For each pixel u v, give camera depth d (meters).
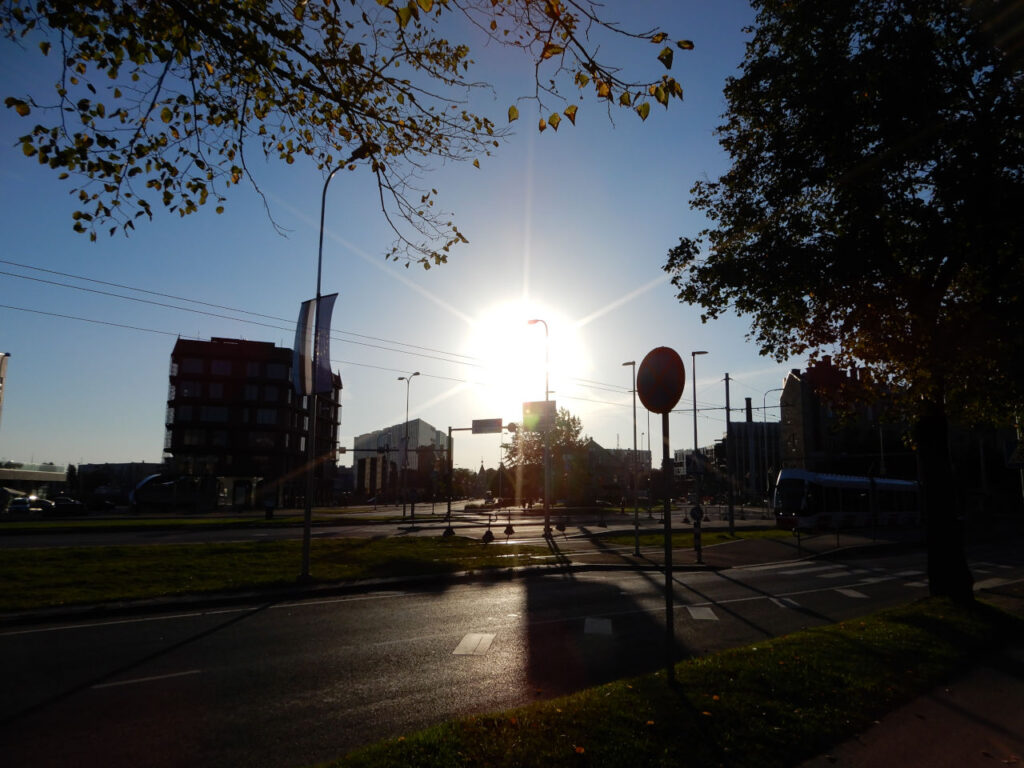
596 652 9.33
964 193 9.87
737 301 12.78
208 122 6.24
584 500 81.00
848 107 10.47
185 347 84.25
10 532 29.84
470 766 4.52
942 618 10.55
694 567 22.03
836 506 42.62
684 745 4.98
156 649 9.23
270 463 84.88
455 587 16.30
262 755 5.48
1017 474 62.41
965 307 11.36
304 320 16.77
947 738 5.50
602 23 5.07
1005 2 9.38
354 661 8.67
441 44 6.47
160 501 59.38
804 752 5.09
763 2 11.80
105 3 5.37
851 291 11.13
